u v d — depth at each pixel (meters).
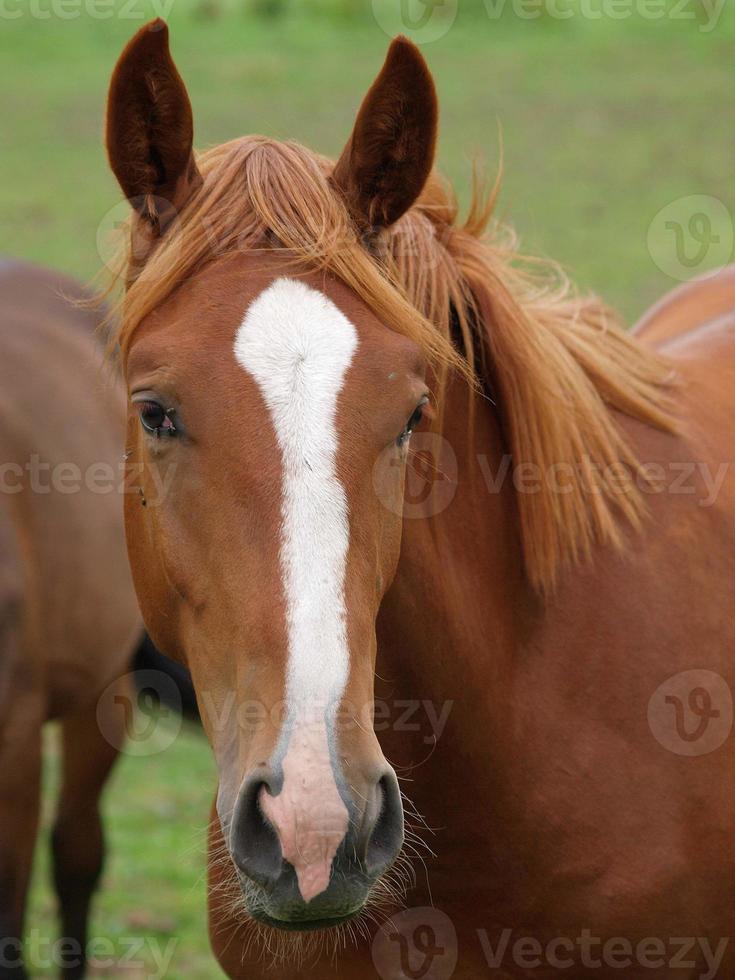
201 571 2.34
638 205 13.27
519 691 2.79
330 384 2.28
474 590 2.78
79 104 16.78
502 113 16.14
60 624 4.67
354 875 2.15
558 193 13.59
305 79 17.25
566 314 3.28
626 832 2.77
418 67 2.49
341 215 2.48
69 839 5.32
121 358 2.62
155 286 2.43
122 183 2.57
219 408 2.27
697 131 15.32
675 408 3.23
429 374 2.64
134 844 6.16
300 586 2.19
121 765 7.09
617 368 3.15
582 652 2.82
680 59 18.09
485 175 3.23
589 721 2.80
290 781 2.11
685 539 2.97
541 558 2.80
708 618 2.92
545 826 2.77
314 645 2.16
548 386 2.81
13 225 13.11
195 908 5.66
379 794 2.19
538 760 2.77
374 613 2.34
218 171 2.53
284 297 2.36
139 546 2.71
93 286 2.86
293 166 2.51
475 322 2.84
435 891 2.87
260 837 2.18
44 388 4.86
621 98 16.67
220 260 2.42
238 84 16.97
